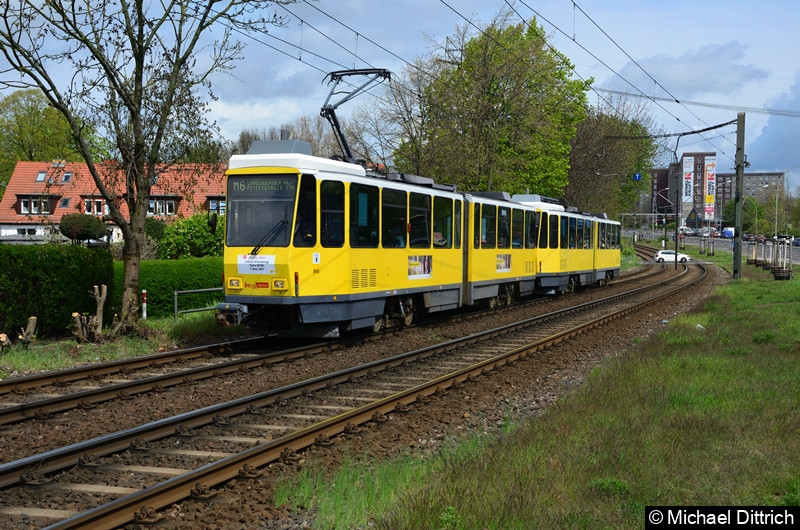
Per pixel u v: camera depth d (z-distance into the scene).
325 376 11.16
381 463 7.37
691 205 172.50
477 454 7.40
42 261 15.28
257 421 8.96
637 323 20.55
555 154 44.19
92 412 9.46
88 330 14.61
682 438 7.74
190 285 19.94
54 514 5.85
